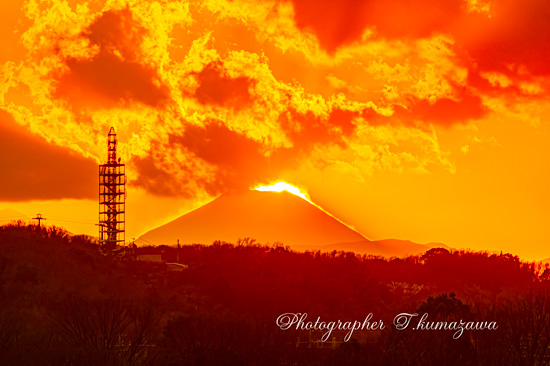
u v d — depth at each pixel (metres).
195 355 134.00
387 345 135.12
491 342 128.12
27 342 134.88
